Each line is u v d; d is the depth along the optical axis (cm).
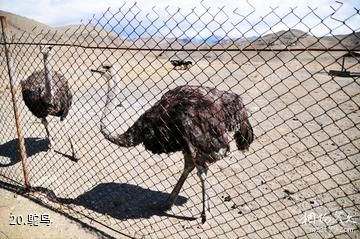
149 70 2355
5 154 748
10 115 1037
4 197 544
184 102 460
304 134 847
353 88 1562
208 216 489
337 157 681
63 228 462
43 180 611
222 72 2317
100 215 502
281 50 290
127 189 586
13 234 448
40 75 755
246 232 449
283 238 429
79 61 2031
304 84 1716
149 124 474
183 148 460
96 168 674
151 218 496
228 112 487
